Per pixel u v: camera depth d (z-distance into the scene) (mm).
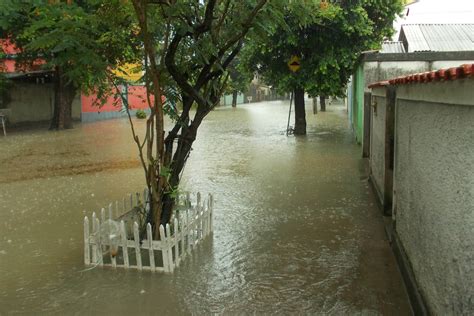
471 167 3066
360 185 9680
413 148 4996
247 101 57031
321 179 10281
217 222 7297
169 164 5816
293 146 15391
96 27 5766
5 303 4730
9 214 7879
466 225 3156
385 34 16375
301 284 5090
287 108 42281
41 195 9203
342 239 6473
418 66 12477
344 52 15320
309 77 16062
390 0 15641
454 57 12258
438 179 3867
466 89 3094
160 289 4984
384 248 6113
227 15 5840
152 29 5691
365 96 12602
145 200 6676
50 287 5055
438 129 3889
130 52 6531
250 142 16688
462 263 3230
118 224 5496
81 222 7379
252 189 9461
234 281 5176
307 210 7914
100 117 28453
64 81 21672
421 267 4402
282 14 5906
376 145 8867
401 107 5840
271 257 5848
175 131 5875
